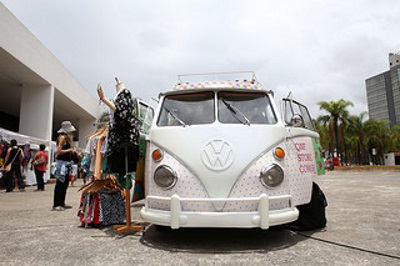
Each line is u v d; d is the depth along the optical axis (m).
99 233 3.81
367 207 5.76
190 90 3.69
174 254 2.90
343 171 28.06
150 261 2.69
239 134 3.21
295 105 4.13
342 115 34.09
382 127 40.66
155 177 3.22
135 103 4.35
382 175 19.11
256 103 3.66
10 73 15.61
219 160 3.08
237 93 3.71
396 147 48.31
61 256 2.86
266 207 2.91
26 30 14.64
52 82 17.75
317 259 2.72
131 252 2.97
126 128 3.79
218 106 3.55
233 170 3.06
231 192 3.04
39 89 17.39
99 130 4.52
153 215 3.13
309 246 3.15
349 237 3.50
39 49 16.03
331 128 34.41
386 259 2.72
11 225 4.30
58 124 31.53
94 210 4.19
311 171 3.89
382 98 104.88
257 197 3.00
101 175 4.25
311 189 3.73
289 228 3.84
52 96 17.69
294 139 3.66
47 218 4.83
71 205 6.39
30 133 16.97
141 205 6.55
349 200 6.80
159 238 3.52
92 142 4.40
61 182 5.68
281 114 3.68
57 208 5.62
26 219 4.75
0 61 14.09
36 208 5.93
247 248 3.09
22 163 10.96
